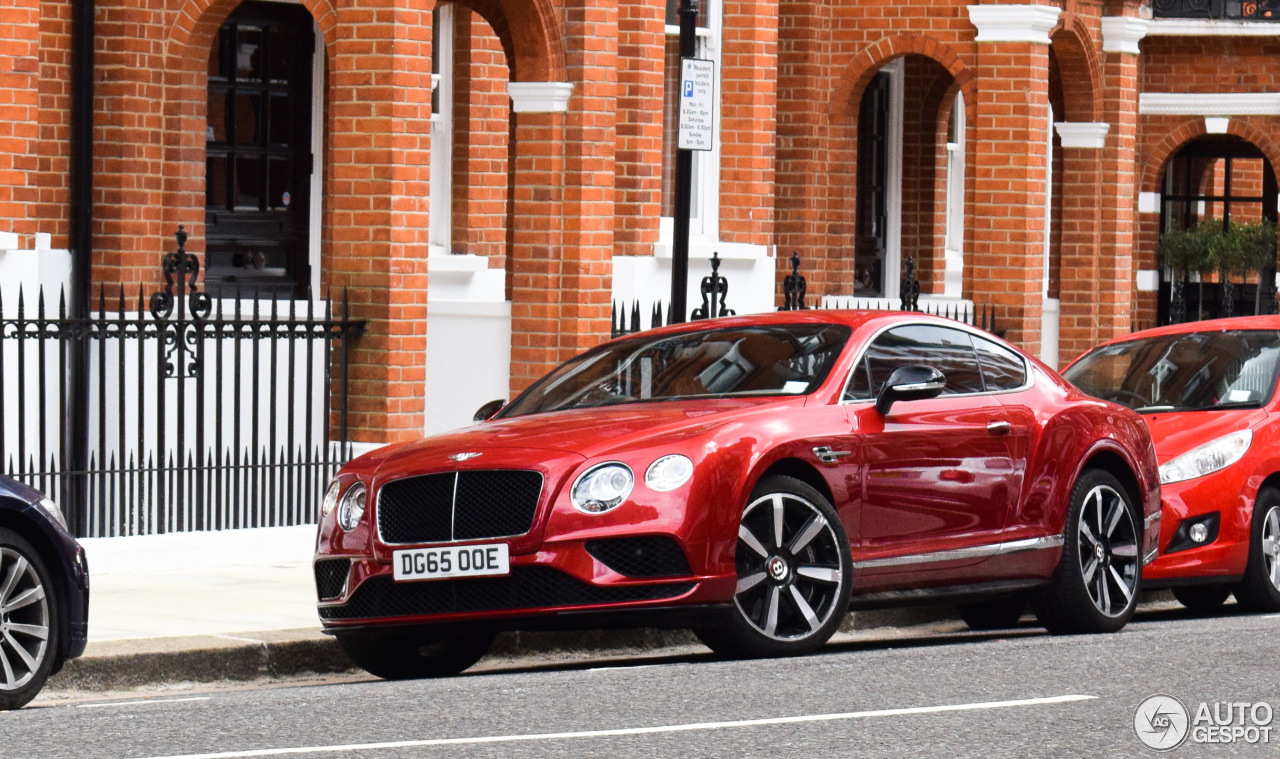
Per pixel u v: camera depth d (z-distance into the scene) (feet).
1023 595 44.93
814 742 29.94
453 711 32.91
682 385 43.01
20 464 54.08
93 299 65.98
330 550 39.91
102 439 55.83
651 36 76.79
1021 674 37.04
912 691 34.86
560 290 71.92
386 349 63.21
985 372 45.01
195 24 67.62
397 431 63.46
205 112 68.59
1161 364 56.65
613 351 45.47
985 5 87.92
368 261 63.46
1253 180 131.54
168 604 49.06
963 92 89.30
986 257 88.94
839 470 40.65
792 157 90.89
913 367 41.65
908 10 89.81
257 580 53.98
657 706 33.19
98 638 42.86
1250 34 110.83
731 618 38.65
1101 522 45.96
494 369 72.90
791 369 42.50
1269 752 29.96
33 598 35.60
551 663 45.21
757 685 35.42
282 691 37.35
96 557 54.70
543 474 37.83
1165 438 52.65
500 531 37.96
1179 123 114.01
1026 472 44.21
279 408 67.15
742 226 81.30
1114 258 99.81
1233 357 55.77
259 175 72.74
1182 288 119.96
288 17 73.20
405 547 38.52
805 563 39.96
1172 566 50.83
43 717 33.06
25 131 58.65
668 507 37.83
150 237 66.90
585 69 71.31
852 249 92.89
